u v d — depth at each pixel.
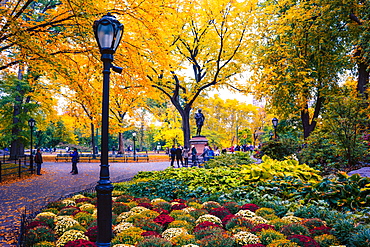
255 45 20.89
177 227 5.05
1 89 25.95
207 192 8.86
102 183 3.91
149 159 37.69
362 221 5.02
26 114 25.56
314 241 4.24
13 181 15.81
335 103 12.17
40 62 11.09
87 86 12.14
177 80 25.73
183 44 24.09
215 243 4.12
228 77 24.95
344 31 17.81
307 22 17.12
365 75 18.89
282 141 17.64
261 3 23.03
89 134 55.25
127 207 6.60
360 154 12.01
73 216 5.80
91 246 3.95
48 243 4.31
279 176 9.02
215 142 49.00
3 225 7.07
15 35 9.56
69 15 10.43
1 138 27.02
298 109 19.59
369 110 12.27
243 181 9.18
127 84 12.55
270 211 6.05
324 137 13.54
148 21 10.30
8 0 11.51
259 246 3.99
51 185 14.25
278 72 17.38
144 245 3.99
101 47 4.17
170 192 9.20
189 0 11.13
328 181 6.86
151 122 50.84
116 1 9.91
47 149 74.31
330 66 18.25
